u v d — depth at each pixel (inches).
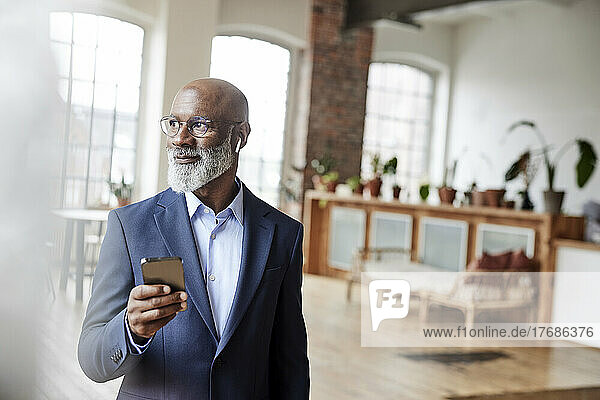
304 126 372.5
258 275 57.6
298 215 368.5
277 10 361.1
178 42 235.9
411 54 422.0
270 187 375.2
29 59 52.6
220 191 58.0
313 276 339.9
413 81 434.9
